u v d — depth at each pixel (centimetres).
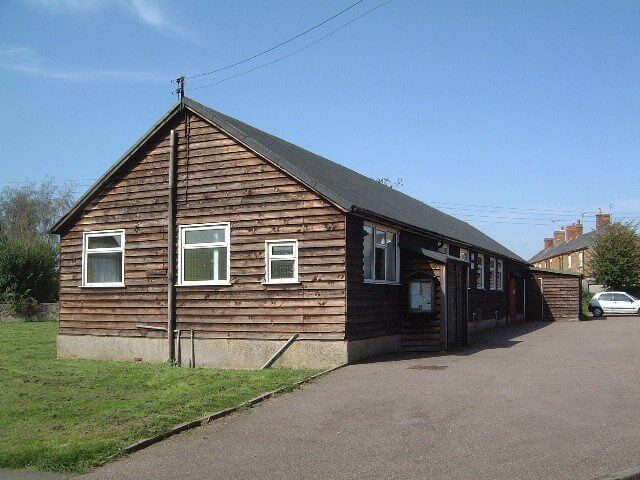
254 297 1692
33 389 1335
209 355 1728
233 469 831
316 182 1628
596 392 1230
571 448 875
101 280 1920
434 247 2273
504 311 3475
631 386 1288
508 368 1531
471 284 2825
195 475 812
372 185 2819
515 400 1162
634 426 979
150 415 1077
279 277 1678
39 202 7238
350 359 1600
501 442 908
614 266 5750
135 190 1884
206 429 1020
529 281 3944
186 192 1806
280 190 1691
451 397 1192
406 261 1948
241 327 1700
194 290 1769
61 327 1947
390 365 1584
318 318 1616
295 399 1212
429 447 895
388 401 1173
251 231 1716
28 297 4097
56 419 1073
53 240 6931
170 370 1585
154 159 1866
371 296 1736
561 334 2639
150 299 1830
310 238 1644
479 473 787
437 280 1903
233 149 1759
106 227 1912
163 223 1834
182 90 1838
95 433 970
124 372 1561
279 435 979
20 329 3194
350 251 1633
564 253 7744
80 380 1438
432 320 1891
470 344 2147
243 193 1736
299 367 1614
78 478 808
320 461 852
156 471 830
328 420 1055
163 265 1820
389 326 1842
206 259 1773
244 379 1384
